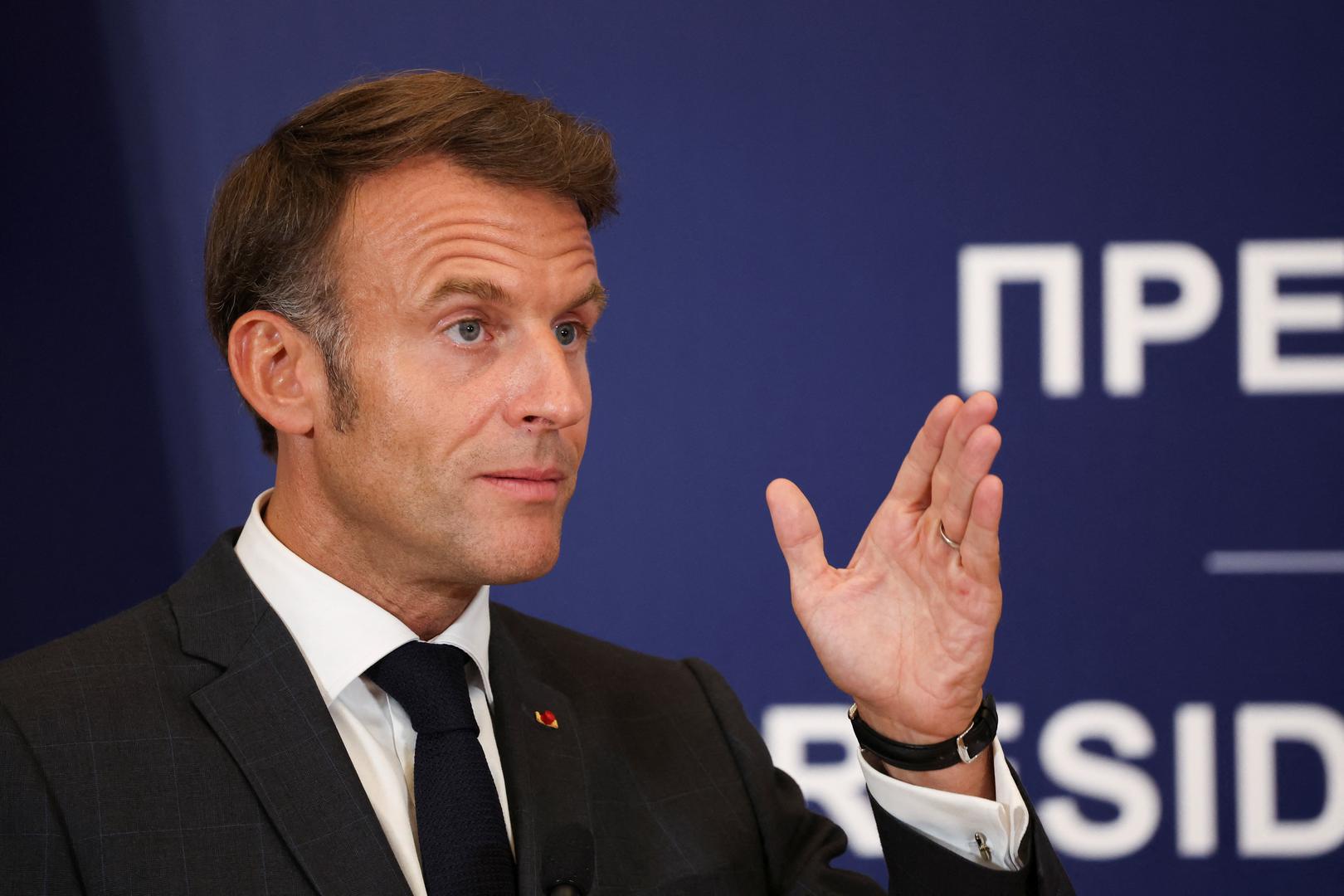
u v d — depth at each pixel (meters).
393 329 5.54
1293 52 10.98
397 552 5.75
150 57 10.70
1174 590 11.02
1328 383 10.97
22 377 10.59
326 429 5.72
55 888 5.03
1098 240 10.98
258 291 5.88
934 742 5.72
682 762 6.60
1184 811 10.99
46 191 10.61
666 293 10.96
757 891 6.34
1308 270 10.95
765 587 11.01
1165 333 10.98
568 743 6.25
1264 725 11.01
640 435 10.98
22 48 10.59
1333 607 11.01
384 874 5.31
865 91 10.98
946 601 5.67
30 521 10.58
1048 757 11.03
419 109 5.62
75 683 5.50
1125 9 10.98
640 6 10.95
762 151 10.96
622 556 10.98
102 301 10.66
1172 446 11.01
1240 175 10.98
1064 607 11.02
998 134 10.99
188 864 5.18
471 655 6.05
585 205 6.01
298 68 10.80
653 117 10.95
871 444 10.97
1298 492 10.99
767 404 10.98
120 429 10.66
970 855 5.70
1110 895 10.98
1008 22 10.98
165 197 10.70
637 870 6.09
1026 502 11.02
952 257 10.98
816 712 11.01
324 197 5.67
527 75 10.92
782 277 10.98
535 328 5.62
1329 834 10.97
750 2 10.97
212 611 5.88
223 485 10.73
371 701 5.80
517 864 5.71
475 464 5.52
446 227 5.52
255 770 5.41
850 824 10.98
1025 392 10.99
